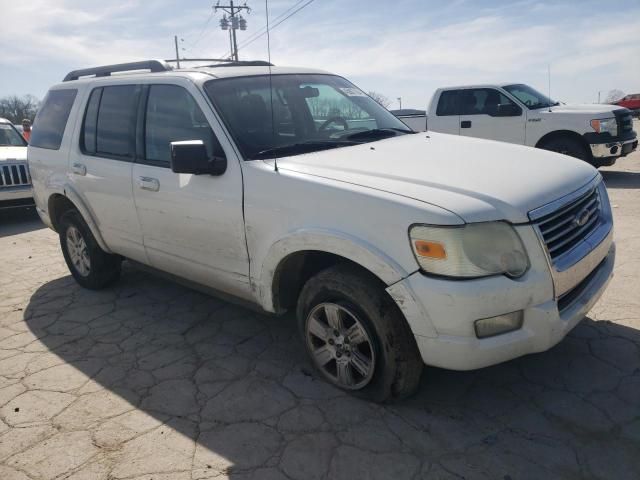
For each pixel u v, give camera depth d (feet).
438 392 10.01
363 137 12.23
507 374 10.46
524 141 33.04
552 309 8.30
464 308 7.86
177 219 11.82
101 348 12.66
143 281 17.24
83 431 9.40
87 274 16.22
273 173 9.93
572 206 9.12
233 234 10.69
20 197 27.58
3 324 14.40
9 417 9.94
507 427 8.91
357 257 8.67
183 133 11.82
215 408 9.91
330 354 10.09
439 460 8.21
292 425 9.26
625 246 17.65
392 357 8.92
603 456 8.11
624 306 12.94
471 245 7.88
